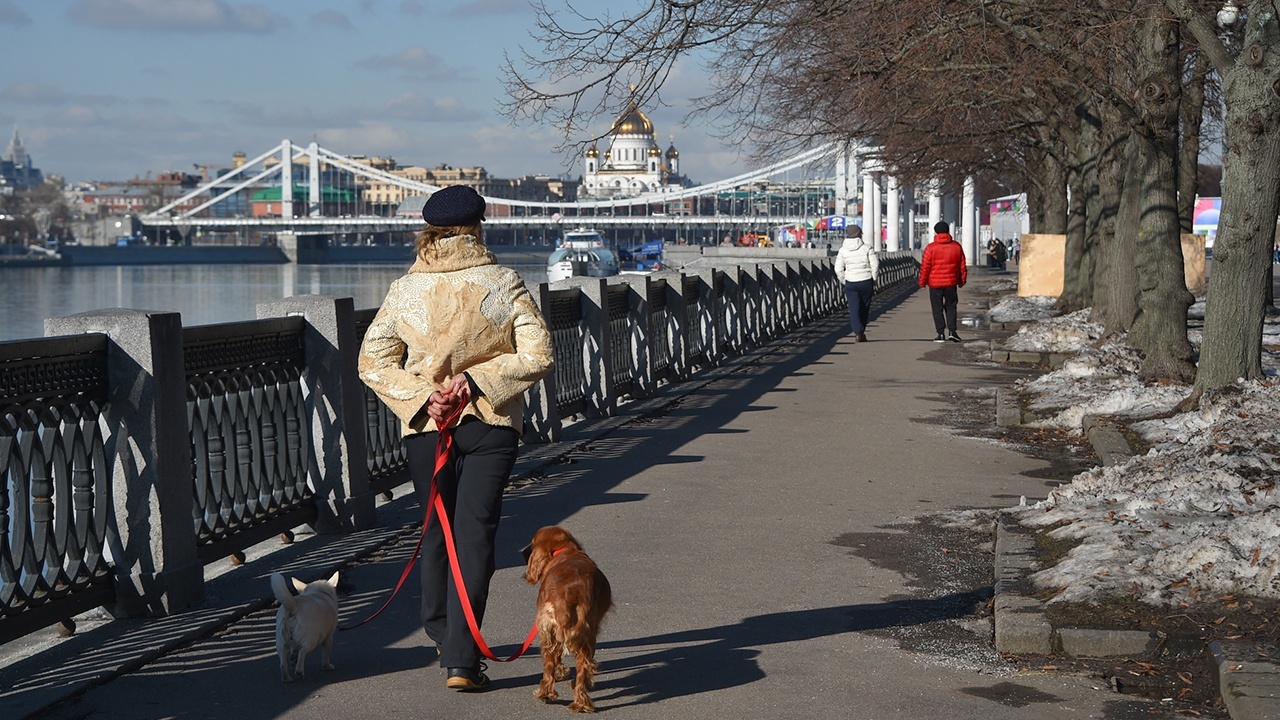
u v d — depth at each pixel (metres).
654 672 5.12
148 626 5.71
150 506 5.85
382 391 4.87
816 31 18.53
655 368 15.33
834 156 24.73
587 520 8.06
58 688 4.85
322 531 7.70
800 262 28.94
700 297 18.36
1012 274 63.59
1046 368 18.11
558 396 12.12
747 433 11.91
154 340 5.82
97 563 5.76
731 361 19.47
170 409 5.94
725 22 15.79
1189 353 13.73
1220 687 4.70
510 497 8.82
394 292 4.91
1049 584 5.89
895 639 5.59
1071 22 16.27
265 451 7.21
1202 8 13.44
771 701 4.79
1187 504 6.97
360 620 5.89
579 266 60.75
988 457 10.55
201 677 5.07
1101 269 20.97
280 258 192.75
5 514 5.14
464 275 4.86
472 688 4.88
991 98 21.50
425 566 4.99
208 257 182.62
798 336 24.89
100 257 169.62
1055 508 7.50
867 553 7.20
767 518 8.12
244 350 6.95
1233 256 10.95
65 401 5.56
